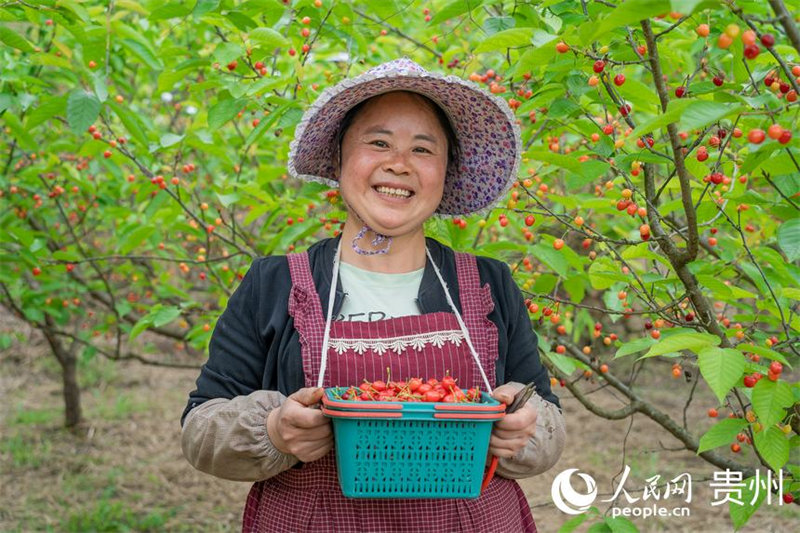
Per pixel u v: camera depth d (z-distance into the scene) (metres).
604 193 3.05
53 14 3.14
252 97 3.12
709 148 2.36
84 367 8.70
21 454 6.33
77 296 5.49
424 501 1.91
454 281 2.10
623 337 6.86
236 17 3.09
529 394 1.83
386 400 1.76
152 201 3.70
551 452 2.05
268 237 4.82
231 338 2.04
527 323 2.21
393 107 1.98
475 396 1.86
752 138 1.62
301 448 1.80
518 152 2.13
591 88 2.57
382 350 1.94
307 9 3.25
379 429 1.71
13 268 5.50
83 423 7.02
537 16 2.84
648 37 1.97
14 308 5.09
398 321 1.97
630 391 3.29
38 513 5.35
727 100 2.13
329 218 3.18
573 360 3.04
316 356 1.93
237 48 3.03
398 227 1.98
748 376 2.14
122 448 6.60
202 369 2.07
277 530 1.96
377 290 2.04
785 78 2.38
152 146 3.31
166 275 4.86
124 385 8.35
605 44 2.36
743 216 2.93
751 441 2.63
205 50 4.01
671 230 2.95
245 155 3.77
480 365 1.96
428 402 1.73
